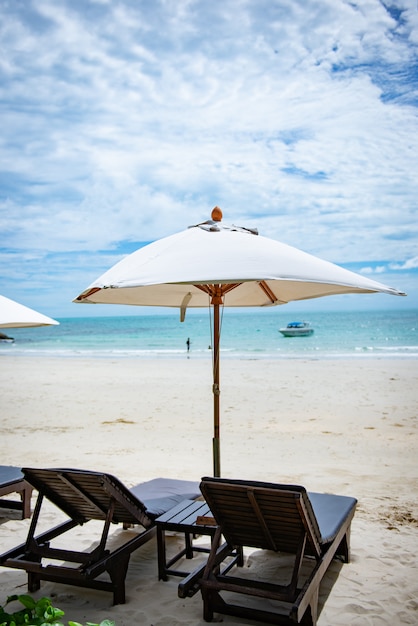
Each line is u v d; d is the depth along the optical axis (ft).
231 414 38.50
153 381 61.21
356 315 320.50
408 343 146.61
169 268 11.15
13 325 17.24
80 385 57.93
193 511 13.32
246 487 10.10
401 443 28.55
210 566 10.70
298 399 45.44
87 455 26.18
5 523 16.80
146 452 26.81
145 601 11.74
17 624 7.76
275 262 11.26
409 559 13.80
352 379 60.54
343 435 30.73
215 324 14.66
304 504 9.86
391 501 18.69
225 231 13.39
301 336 177.68
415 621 10.77
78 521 13.35
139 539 12.30
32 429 33.37
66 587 12.48
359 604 11.45
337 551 13.82
